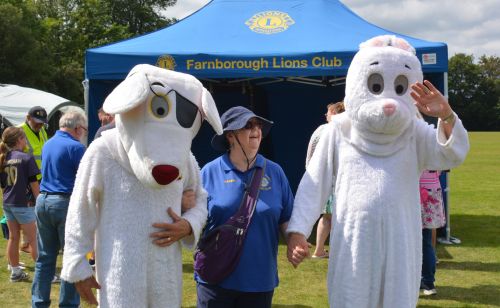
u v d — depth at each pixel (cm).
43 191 439
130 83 237
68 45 4322
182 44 761
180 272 265
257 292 290
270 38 780
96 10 4416
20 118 1648
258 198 295
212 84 991
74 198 254
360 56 282
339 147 294
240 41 771
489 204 1119
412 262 279
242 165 302
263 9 871
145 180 238
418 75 280
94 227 256
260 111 1071
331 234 293
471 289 544
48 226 438
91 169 251
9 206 546
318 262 644
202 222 269
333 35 781
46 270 438
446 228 757
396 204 277
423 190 500
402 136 285
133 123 238
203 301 297
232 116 300
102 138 256
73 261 248
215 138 308
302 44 752
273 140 1088
